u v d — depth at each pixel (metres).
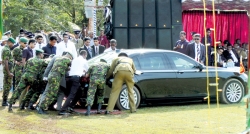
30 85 18.81
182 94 19.77
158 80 19.30
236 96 20.83
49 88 17.94
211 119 16.70
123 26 25.62
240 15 33.28
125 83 18.34
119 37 25.56
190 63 20.16
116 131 14.63
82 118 17.17
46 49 21.97
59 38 27.17
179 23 26.16
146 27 25.86
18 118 17.14
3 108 19.88
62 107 17.91
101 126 15.50
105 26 30.23
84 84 18.28
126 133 14.33
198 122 16.14
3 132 14.55
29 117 17.36
